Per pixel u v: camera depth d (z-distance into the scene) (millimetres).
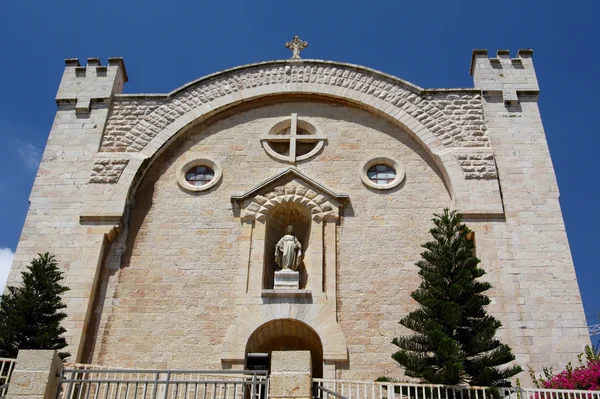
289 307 20984
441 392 16719
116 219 22734
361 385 19297
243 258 22094
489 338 17391
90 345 20703
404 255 22266
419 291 19125
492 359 17234
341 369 20016
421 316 18000
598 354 19547
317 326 20625
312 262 21938
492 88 25625
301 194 23359
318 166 24344
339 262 22109
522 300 20828
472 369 17266
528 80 25844
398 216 23094
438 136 24625
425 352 17781
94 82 26297
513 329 20312
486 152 23938
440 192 23656
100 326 21047
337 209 23078
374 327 20859
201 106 25750
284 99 26281
